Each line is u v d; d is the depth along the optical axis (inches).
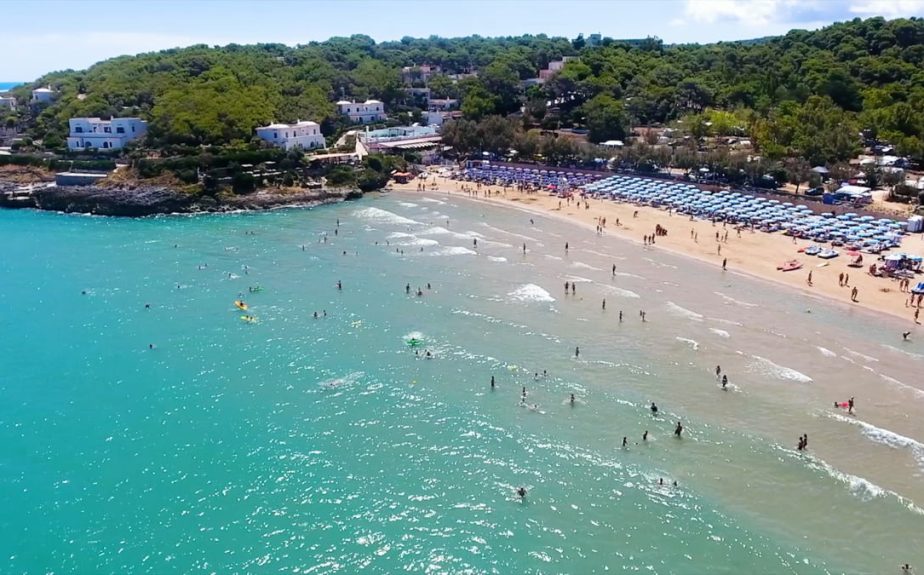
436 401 2404.0
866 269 3612.2
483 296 3378.4
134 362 2726.4
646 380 2522.1
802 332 2898.6
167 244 4443.9
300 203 5634.8
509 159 6879.9
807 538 1740.9
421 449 2129.7
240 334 2982.3
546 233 4557.1
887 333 2888.8
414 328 3011.8
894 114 5703.7
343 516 1839.3
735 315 3095.5
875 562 1660.9
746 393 2415.1
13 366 2691.9
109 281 3698.3
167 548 1726.1
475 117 7450.8
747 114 6599.4
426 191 6067.9
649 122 7352.4
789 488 1924.2
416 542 1743.4
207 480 1987.0
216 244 4429.1
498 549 1717.5
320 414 2332.7
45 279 3737.7
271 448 2139.5
